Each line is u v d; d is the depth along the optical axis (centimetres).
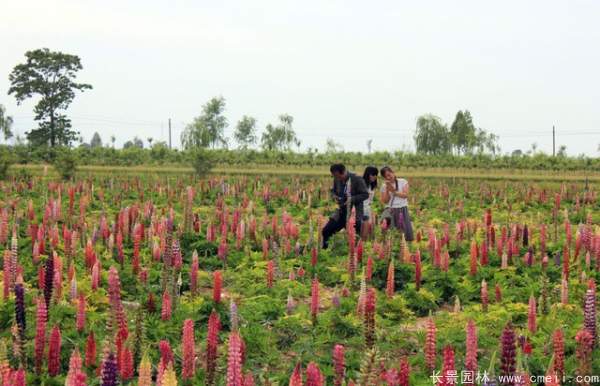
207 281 1005
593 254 1116
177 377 586
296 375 414
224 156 5512
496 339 698
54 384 569
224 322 750
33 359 613
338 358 531
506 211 2069
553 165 5328
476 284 978
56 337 572
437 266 1036
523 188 2811
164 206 1905
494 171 5350
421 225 1708
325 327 740
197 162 3588
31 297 758
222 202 1772
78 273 924
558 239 1362
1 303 730
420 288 931
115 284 630
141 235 1188
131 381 546
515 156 5541
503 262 1041
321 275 1045
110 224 1409
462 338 696
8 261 761
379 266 1023
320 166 5650
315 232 1432
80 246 1140
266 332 716
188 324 563
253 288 935
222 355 654
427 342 611
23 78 7069
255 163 5559
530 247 1161
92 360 580
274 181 3109
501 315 776
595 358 621
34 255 967
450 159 5688
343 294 890
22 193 2142
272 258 1083
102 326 704
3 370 440
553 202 2255
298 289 937
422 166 5697
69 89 7219
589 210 1962
